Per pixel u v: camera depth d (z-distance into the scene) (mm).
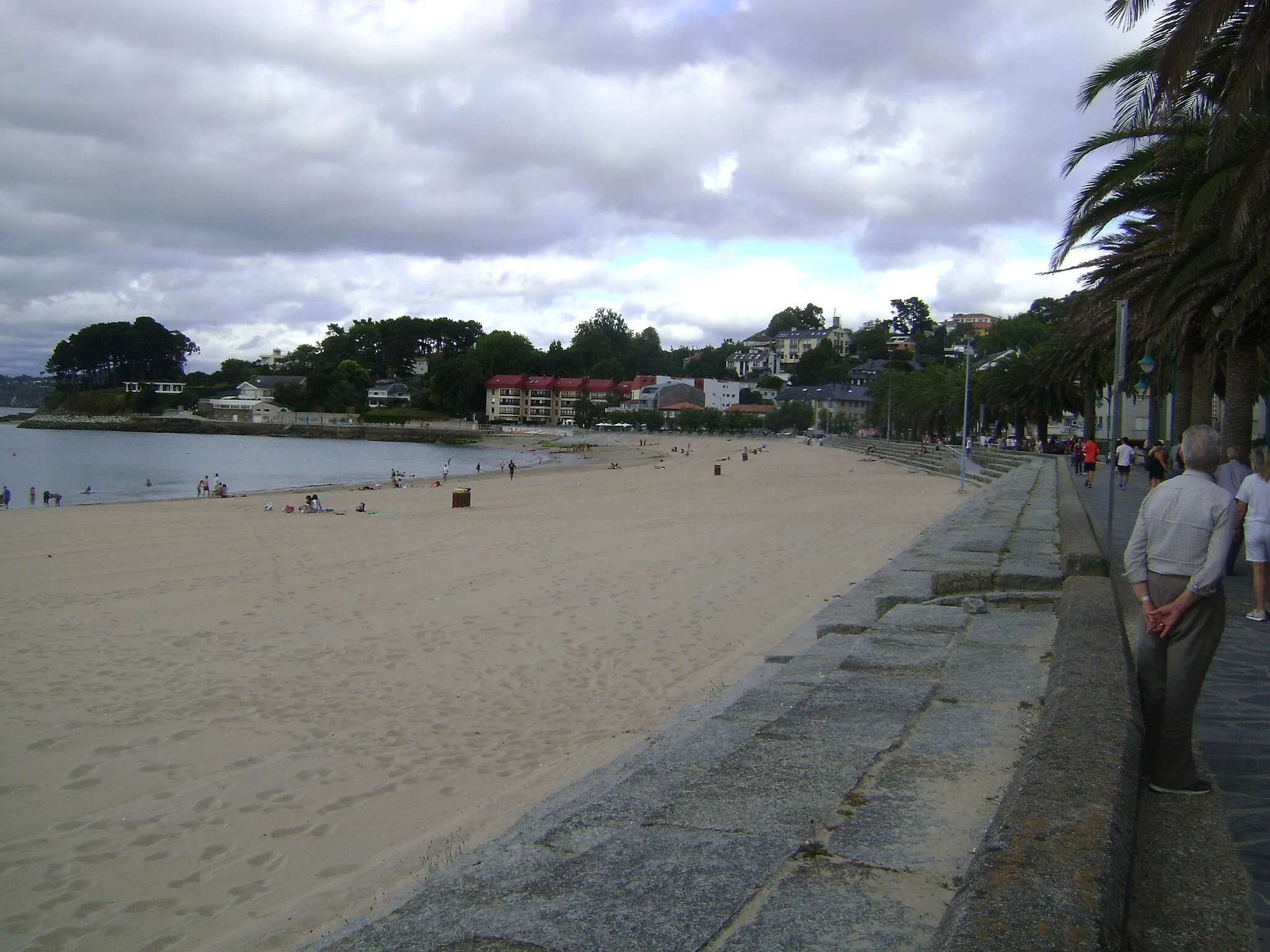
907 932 2900
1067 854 2869
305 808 7070
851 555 19438
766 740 5156
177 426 163750
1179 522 4363
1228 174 11086
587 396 177750
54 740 8695
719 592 15570
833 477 56000
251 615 14352
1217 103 12391
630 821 4004
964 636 7625
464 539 24391
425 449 128500
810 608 14070
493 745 8391
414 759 8062
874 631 7898
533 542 23297
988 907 2580
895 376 116562
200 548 22984
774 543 21938
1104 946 2402
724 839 3729
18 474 68438
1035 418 64188
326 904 5480
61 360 190750
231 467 81375
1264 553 8734
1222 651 7613
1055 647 5723
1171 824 4055
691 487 48000
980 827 3820
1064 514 15070
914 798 4160
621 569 18297
